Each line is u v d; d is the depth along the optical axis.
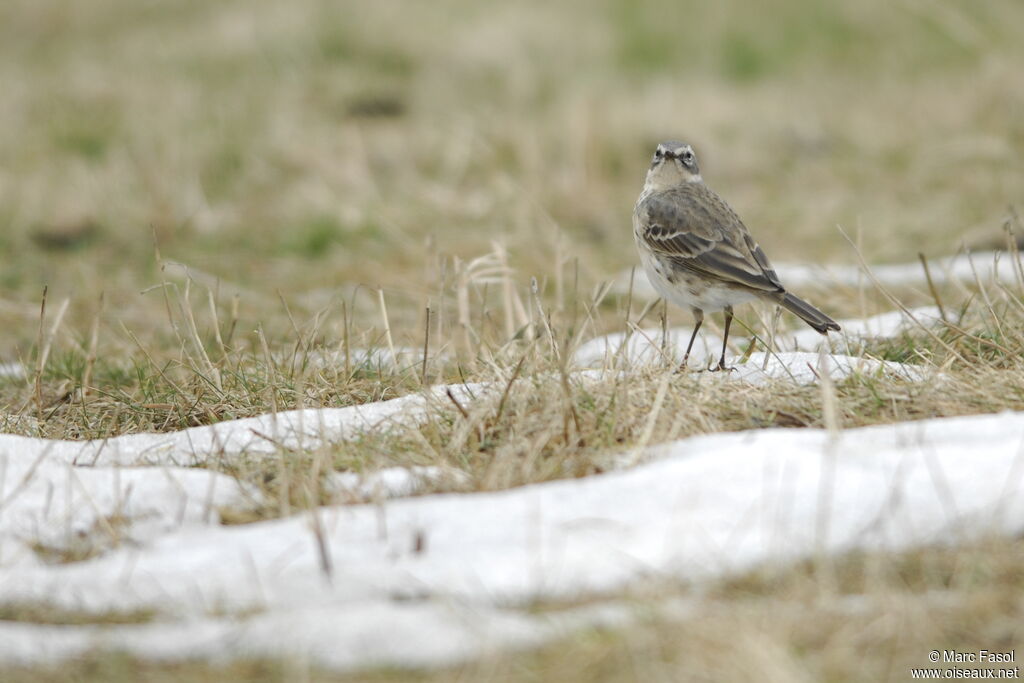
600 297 13.99
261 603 7.43
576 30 34.19
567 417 9.55
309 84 29.50
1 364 15.10
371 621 6.98
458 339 14.12
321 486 9.20
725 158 24.52
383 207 21.92
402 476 9.21
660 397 9.50
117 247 20.70
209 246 20.66
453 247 19.75
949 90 28.14
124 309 17.34
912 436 8.91
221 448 10.08
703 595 7.14
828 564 7.32
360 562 7.78
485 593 7.27
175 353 14.80
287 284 18.64
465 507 8.33
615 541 7.68
